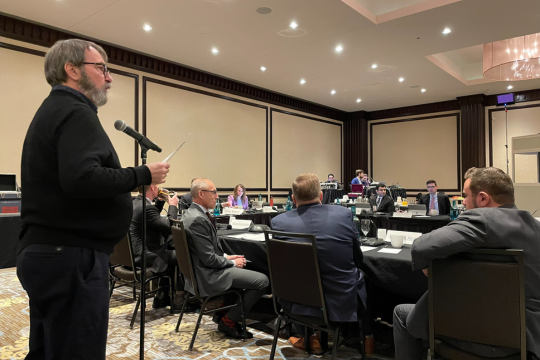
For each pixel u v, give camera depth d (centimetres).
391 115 1116
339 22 525
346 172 1171
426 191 1049
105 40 585
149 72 672
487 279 128
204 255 229
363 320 221
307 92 916
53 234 104
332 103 1040
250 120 873
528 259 127
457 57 806
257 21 520
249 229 327
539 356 124
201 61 686
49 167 104
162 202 339
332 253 188
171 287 300
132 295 349
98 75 117
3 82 502
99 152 104
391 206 571
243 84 841
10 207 464
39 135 105
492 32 561
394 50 631
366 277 222
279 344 240
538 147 462
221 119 804
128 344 238
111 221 112
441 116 1023
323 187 902
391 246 241
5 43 502
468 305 132
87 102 116
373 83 835
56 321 104
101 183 100
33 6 473
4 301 326
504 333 127
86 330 106
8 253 461
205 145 769
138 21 518
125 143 634
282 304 205
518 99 909
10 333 255
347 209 199
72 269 105
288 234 190
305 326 211
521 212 131
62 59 112
